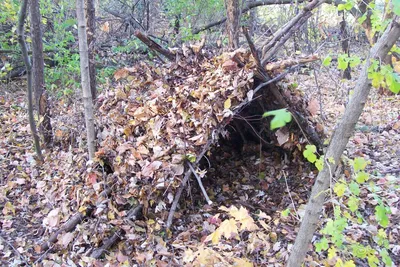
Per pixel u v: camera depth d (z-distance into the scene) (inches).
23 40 147.6
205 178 158.1
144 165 125.3
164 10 367.2
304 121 139.3
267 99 147.0
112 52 309.7
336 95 242.8
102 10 398.6
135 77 161.2
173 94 143.4
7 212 140.8
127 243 118.2
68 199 137.3
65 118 192.5
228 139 179.3
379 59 50.4
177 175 121.7
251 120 161.8
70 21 255.8
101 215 121.8
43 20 254.8
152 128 132.8
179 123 130.3
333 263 102.0
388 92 265.4
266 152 174.4
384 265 103.3
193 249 112.5
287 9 337.7
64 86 242.4
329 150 56.7
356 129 202.4
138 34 149.2
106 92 166.9
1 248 120.7
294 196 142.6
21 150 187.8
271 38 155.6
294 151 159.0
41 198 149.6
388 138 190.5
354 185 60.5
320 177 58.5
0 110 243.0
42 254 118.3
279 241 118.2
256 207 140.1
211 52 164.7
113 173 131.6
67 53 249.8
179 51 162.2
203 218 133.0
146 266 108.3
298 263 63.6
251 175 160.9
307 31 268.5
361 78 52.7
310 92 243.9
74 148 170.4
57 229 126.8
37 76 180.5
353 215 119.1
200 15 327.0
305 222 61.5
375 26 60.5
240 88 128.2
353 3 61.5
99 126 150.3
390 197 131.8
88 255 114.9
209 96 128.3
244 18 316.5
